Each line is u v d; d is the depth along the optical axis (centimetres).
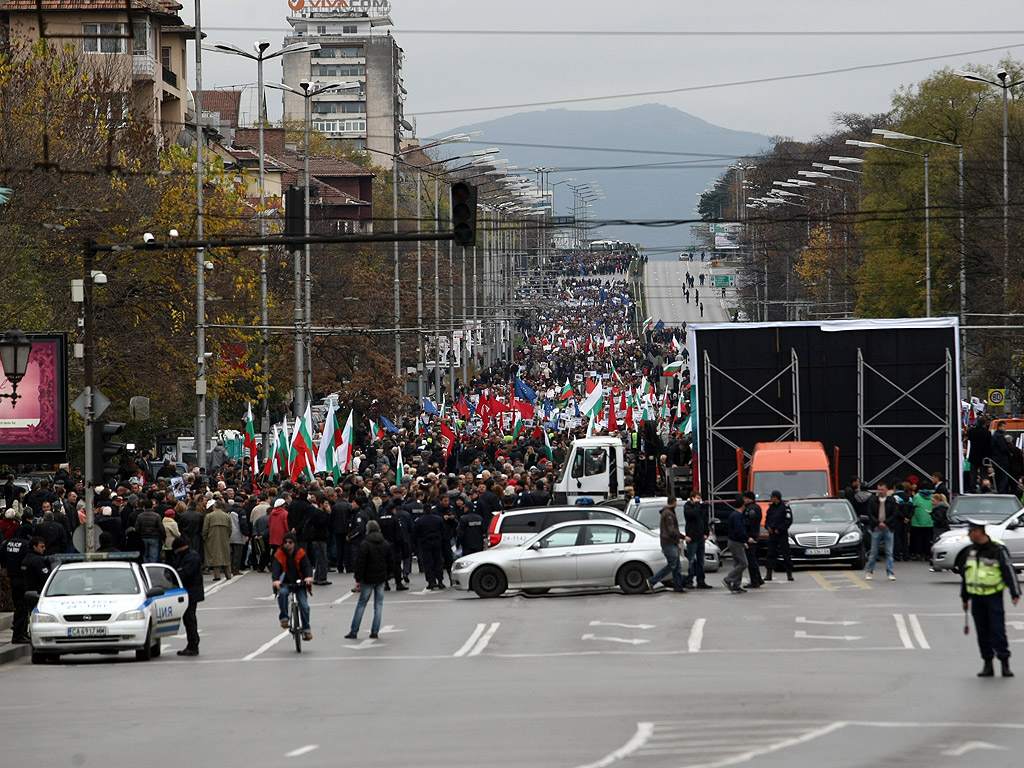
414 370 19912
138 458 11075
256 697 4022
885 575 7225
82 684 4528
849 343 7944
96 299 10562
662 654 4762
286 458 9712
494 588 6781
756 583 6762
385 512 7331
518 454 11500
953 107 18475
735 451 8006
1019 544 6931
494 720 3431
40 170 9512
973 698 3678
